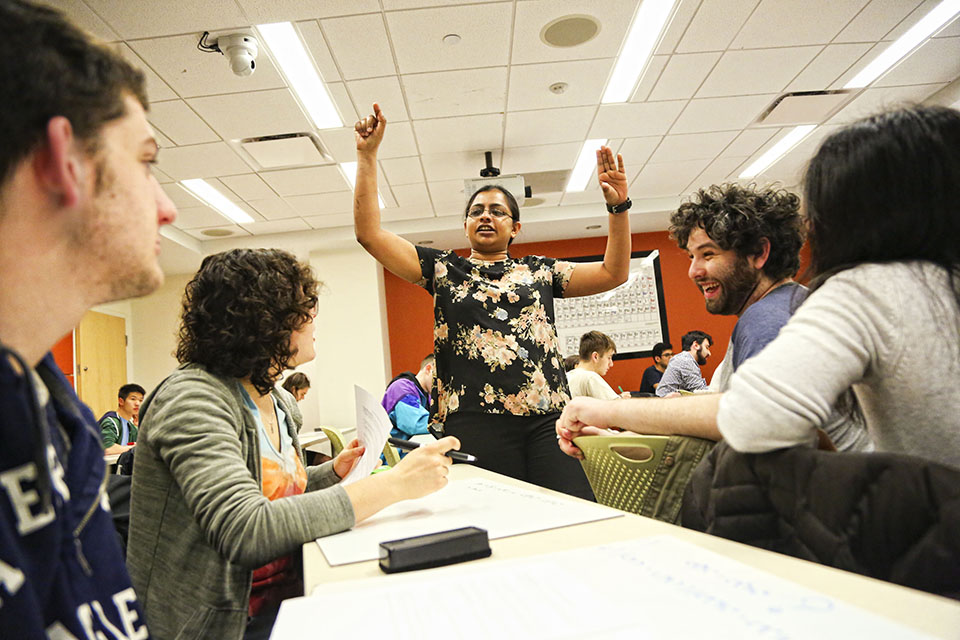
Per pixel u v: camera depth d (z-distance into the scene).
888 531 0.44
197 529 0.86
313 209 5.78
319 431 6.29
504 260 1.79
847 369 0.58
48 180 0.42
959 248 0.61
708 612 0.36
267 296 1.03
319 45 3.30
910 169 0.62
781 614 0.35
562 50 3.52
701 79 3.98
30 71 0.41
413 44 3.36
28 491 0.40
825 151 0.69
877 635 0.31
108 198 0.45
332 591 0.48
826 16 3.37
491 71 3.70
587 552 0.50
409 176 5.27
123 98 0.47
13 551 0.37
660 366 6.61
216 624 0.83
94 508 0.52
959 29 3.58
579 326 7.09
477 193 1.85
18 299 0.43
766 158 5.43
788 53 3.72
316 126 4.20
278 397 1.26
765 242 1.32
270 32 3.16
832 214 0.67
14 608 0.36
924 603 0.36
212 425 0.88
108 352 6.92
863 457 0.46
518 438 1.53
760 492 0.56
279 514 0.75
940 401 0.57
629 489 0.83
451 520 0.74
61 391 0.51
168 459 0.86
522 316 1.59
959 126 0.63
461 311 1.60
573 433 0.96
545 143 4.81
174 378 0.96
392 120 4.22
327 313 6.78
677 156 5.27
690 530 0.59
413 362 7.21
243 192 5.22
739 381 0.60
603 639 0.33
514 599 0.41
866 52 3.76
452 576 0.47
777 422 0.55
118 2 2.80
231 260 1.05
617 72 3.87
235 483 0.81
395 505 0.89
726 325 7.03
